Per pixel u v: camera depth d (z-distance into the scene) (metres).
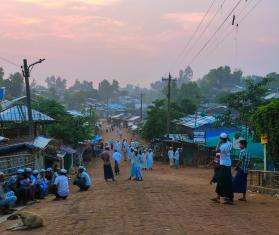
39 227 12.22
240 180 15.33
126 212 13.72
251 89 40.91
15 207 17.47
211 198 16.30
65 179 19.27
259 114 20.27
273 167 21.06
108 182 26.95
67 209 15.50
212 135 47.78
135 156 27.92
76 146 53.41
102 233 10.78
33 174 20.33
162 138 60.16
